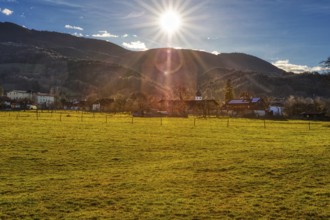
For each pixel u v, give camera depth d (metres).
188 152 40.25
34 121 85.38
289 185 25.23
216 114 154.62
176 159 35.81
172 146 44.88
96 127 71.56
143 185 25.03
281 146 45.47
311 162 33.09
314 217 18.92
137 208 20.09
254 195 22.81
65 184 25.09
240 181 26.33
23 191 23.16
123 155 37.59
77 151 39.25
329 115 148.25
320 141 52.16
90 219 18.39
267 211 19.83
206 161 34.25
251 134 63.19
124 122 90.81
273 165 31.88
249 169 30.31
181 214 19.19
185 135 59.00
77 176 27.66
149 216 18.84
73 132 59.28
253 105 170.12
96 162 33.62
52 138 49.78
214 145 46.34
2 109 178.62
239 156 37.19
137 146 44.19
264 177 27.56
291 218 18.80
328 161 33.56
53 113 139.25
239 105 173.12
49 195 22.30
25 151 38.19
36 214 19.00
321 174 28.42
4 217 18.52
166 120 108.06
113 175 28.12
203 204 20.92
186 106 170.62
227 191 23.75
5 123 76.50
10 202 20.80
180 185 25.16
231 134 62.50
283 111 166.88
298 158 35.38
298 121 121.38
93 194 22.64
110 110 183.25
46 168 30.55
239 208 20.27
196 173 29.00
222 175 28.30
